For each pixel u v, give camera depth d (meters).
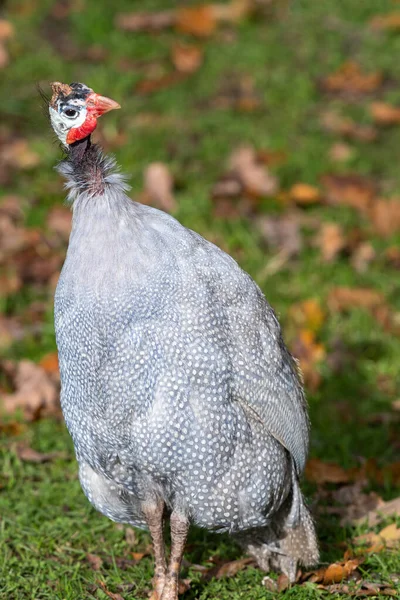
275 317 7.45
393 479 9.27
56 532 8.55
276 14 17.39
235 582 7.84
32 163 14.32
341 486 9.28
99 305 6.76
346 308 11.85
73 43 16.81
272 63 16.33
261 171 13.81
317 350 11.18
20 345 11.41
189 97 15.68
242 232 12.86
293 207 13.61
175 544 7.20
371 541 8.32
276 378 7.17
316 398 10.59
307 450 7.62
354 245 12.84
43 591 7.83
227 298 7.02
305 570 7.89
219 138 14.70
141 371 6.75
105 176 6.96
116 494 7.30
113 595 7.62
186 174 14.05
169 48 16.70
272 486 7.21
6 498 9.02
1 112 15.38
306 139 14.69
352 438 9.95
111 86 15.63
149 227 6.92
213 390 6.82
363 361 11.17
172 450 6.83
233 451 6.96
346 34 16.91
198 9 17.19
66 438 9.95
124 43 16.67
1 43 16.56
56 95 7.02
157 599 7.31
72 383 7.00
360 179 13.91
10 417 10.27
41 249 12.83
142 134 14.70
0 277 12.27
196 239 7.13
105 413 6.88
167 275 6.81
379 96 15.79
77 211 6.97
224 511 7.09
